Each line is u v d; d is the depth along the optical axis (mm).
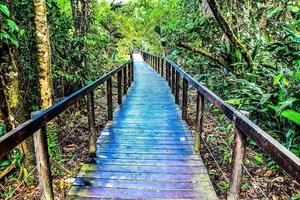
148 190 2381
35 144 1766
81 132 4371
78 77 5090
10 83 2713
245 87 3893
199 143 3168
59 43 4945
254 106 3545
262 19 5250
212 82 5270
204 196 2297
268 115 3461
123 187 2430
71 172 2934
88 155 3402
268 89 3697
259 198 2498
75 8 5730
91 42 5656
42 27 3064
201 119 3074
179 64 8922
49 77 3195
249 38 4934
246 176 2855
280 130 3312
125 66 6949
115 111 5355
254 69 4168
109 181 2539
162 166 2859
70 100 2244
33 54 3799
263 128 3385
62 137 4090
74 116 4859
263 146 1236
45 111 1776
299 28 4012
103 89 7926
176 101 5863
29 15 3672
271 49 3664
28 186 2826
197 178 2604
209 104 5184
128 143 3547
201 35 6027
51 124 3113
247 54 4137
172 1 14227
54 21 4633
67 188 2617
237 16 5090
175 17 10773
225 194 2523
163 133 3963
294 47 3438
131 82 9359
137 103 6109
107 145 3475
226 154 3199
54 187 2637
